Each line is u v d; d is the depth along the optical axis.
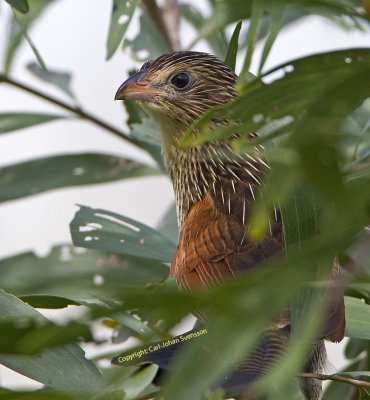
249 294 2.13
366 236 2.83
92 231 7.37
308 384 6.57
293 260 2.18
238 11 4.43
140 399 4.83
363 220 2.19
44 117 10.24
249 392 4.26
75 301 5.36
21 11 5.06
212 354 2.21
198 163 8.27
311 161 2.13
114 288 2.20
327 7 2.86
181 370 2.19
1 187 9.81
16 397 2.73
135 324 5.51
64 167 9.95
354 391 7.30
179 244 7.33
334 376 5.03
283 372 2.26
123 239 7.39
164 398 2.17
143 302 2.15
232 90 8.70
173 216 10.02
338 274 5.90
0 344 2.28
